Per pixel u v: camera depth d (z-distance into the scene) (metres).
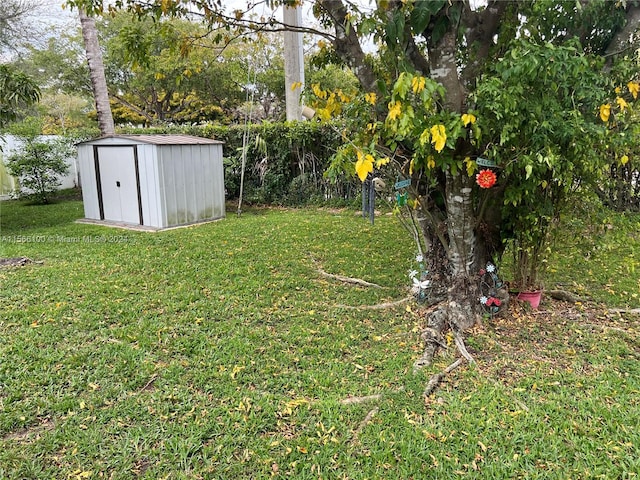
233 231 7.29
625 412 2.44
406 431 2.33
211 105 19.08
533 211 3.30
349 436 2.31
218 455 2.18
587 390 2.67
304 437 2.30
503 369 2.94
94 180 8.72
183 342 3.32
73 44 17.23
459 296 3.49
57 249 6.20
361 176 2.35
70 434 2.32
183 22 11.93
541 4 2.70
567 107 2.82
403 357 3.09
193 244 6.41
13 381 2.80
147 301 4.13
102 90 10.51
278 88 17.09
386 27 2.70
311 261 5.45
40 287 4.52
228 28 3.59
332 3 3.13
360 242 6.34
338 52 3.37
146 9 3.50
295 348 3.24
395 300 4.15
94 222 8.62
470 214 3.30
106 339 3.38
